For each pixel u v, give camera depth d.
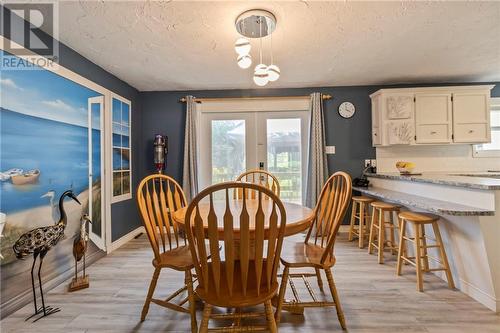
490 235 1.71
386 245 2.87
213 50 2.44
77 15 1.84
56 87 2.16
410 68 3.02
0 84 1.70
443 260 2.01
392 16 1.92
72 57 2.37
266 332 1.50
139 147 3.74
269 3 1.74
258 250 1.19
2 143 1.71
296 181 3.74
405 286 2.04
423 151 3.60
